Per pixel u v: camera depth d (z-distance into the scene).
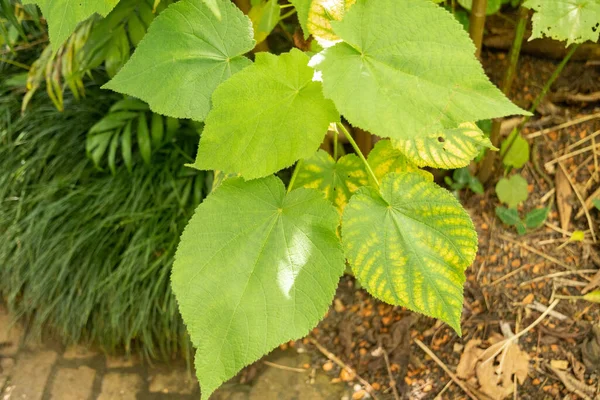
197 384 1.45
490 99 0.53
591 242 1.36
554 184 1.45
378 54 0.56
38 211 1.51
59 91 1.36
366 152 1.27
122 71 0.63
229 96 0.59
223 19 0.64
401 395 1.29
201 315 0.59
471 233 0.60
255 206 0.62
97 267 1.45
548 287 1.33
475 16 1.04
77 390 1.47
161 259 1.40
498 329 1.31
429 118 0.53
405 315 1.38
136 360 1.50
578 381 1.21
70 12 0.55
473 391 1.25
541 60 1.55
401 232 0.62
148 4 1.30
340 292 1.46
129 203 1.51
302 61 0.58
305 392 1.35
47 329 1.56
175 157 1.56
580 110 1.51
